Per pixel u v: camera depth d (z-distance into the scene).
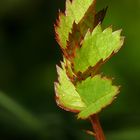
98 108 0.27
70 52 0.28
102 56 0.27
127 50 1.18
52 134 0.88
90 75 0.27
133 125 0.88
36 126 0.91
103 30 0.28
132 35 1.21
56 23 0.28
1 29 1.43
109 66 1.16
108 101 0.27
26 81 1.27
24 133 0.91
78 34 0.28
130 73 1.16
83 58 0.27
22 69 1.32
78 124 0.89
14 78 1.28
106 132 0.88
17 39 1.40
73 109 0.28
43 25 1.42
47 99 1.11
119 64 1.16
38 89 1.22
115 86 0.27
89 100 0.27
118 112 0.98
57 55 1.36
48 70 1.29
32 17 1.44
